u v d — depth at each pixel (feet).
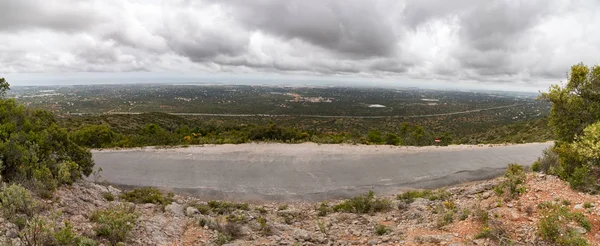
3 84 38.37
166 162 49.80
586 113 32.22
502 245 17.26
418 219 24.97
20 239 15.84
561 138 34.17
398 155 54.85
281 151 57.57
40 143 30.04
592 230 17.63
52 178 26.30
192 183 40.04
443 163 49.34
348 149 59.62
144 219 24.31
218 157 53.06
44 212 20.84
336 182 40.68
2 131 27.61
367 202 31.01
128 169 45.73
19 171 25.18
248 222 26.86
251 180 41.34
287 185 39.60
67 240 16.58
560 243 16.69
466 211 22.86
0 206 17.95
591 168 25.40
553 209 20.11
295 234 23.44
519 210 21.63
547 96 34.76
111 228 19.74
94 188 31.22
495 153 56.85
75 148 35.81
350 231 23.77
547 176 26.76
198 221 25.76
